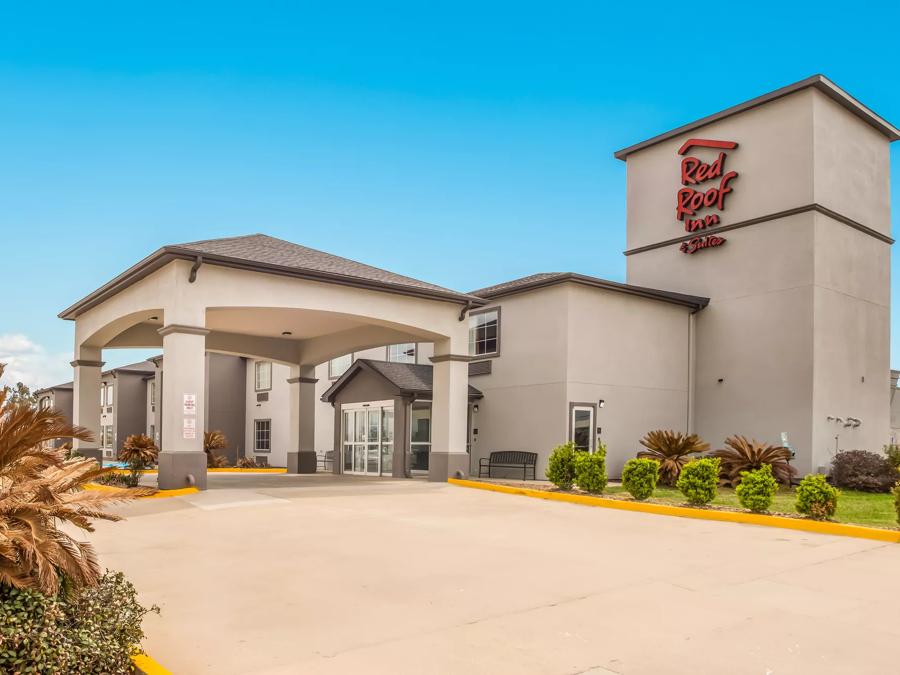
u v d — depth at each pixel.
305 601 6.52
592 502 13.69
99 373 20.14
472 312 22.47
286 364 24.25
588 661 4.98
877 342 21.91
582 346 19.50
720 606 6.34
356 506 13.05
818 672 4.79
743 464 16.98
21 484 4.80
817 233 19.88
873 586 7.06
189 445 14.33
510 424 20.61
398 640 5.43
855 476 17.88
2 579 4.12
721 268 21.84
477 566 7.95
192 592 6.85
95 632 4.26
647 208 24.09
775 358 20.30
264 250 16.73
